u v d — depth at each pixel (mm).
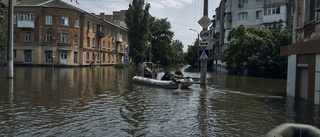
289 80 10758
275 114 6820
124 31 63250
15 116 5992
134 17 44312
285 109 7531
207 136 4781
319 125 5734
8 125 5227
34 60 38406
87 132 4887
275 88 13781
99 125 5391
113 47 57156
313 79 8586
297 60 10070
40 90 10648
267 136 3113
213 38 56844
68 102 8008
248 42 25828
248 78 21953
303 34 9617
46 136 4582
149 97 9461
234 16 37875
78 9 43594
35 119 5758
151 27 63219
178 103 8242
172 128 5273
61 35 38781
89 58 44469
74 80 15891
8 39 15617
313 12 9086
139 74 23781
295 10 10570
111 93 10375
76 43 40625
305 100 9297
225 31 39469
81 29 41500
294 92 10164
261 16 35562
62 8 38312
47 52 38594
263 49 25500
